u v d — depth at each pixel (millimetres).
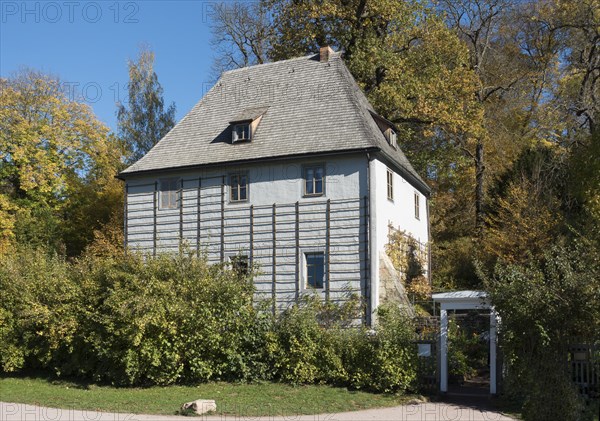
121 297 18438
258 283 25641
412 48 36281
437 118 33688
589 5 34781
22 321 20328
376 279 23750
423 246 31484
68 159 41562
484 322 20828
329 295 24406
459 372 18375
